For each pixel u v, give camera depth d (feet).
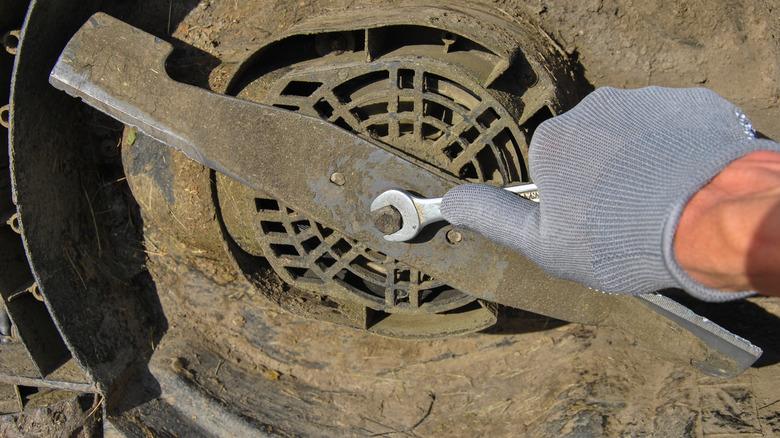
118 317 2.13
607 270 1.15
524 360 2.09
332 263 1.83
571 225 1.20
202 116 1.69
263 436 2.04
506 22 1.79
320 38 1.77
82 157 2.05
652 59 1.87
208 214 1.96
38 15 1.70
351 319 1.89
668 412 1.86
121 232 2.16
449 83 1.68
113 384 2.06
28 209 1.87
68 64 1.74
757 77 1.84
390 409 2.10
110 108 1.74
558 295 1.68
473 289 1.70
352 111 1.70
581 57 1.89
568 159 1.23
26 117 1.82
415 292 1.77
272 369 2.18
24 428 2.14
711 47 1.84
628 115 1.22
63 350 2.11
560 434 1.90
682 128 1.16
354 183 1.65
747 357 1.63
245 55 1.77
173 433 2.07
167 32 1.93
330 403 2.12
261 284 1.95
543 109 1.70
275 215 1.78
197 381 2.14
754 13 1.80
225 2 1.92
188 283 2.19
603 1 1.84
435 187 1.62
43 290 1.93
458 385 2.10
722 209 1.00
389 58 1.67
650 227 1.07
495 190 1.41
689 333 1.66
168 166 1.95
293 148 1.66
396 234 1.60
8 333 2.14
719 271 1.01
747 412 1.81
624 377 1.97
